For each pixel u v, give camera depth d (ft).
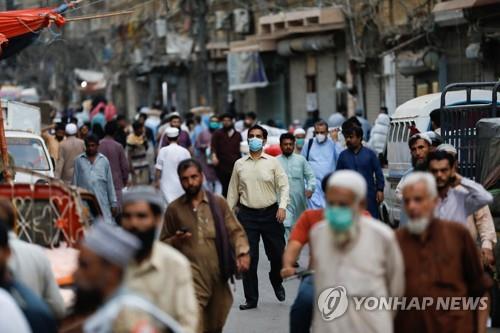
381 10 209.77
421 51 196.24
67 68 430.61
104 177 114.93
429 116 127.24
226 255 68.74
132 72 413.80
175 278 50.06
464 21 179.11
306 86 270.05
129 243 40.04
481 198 64.69
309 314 61.21
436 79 196.34
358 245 51.44
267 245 94.58
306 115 272.31
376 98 224.74
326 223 52.42
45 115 207.92
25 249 53.83
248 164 94.53
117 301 39.34
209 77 346.13
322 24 238.89
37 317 47.55
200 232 68.59
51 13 120.37
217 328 69.67
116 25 415.64
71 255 63.82
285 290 100.83
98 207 68.95
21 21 118.73
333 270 51.70
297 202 110.83
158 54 374.84
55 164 150.00
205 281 68.44
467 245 54.90
